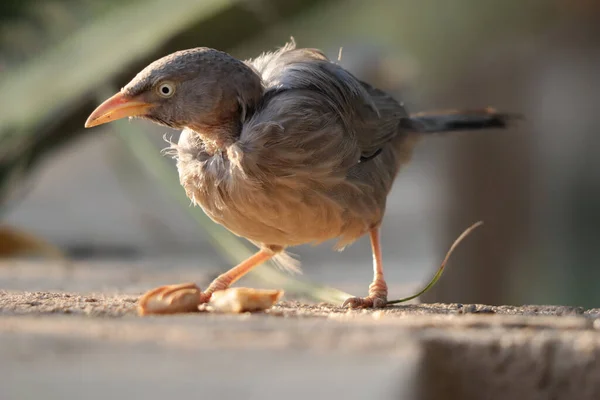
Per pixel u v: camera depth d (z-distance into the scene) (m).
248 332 4.86
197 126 7.59
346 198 8.01
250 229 7.93
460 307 8.00
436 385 4.79
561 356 4.86
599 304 22.42
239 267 8.76
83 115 14.73
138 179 23.62
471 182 18.12
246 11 13.66
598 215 25.31
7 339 4.67
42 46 14.91
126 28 14.34
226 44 14.09
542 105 20.23
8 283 10.35
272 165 7.36
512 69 18.31
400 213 26.14
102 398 3.82
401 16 16.56
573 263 24.17
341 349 4.46
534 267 19.19
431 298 17.16
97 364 4.21
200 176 7.67
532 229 18.84
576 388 4.87
